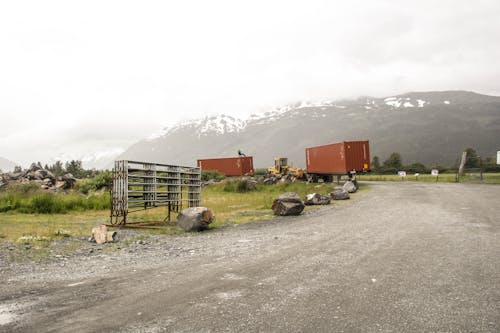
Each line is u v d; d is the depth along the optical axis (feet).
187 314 13.55
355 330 11.83
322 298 14.97
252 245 28.27
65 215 59.57
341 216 45.93
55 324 12.90
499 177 129.70
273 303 14.49
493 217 40.06
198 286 17.17
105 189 94.02
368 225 36.68
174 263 22.82
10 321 13.29
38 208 63.46
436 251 23.48
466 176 140.87
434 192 81.87
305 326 12.20
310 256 23.11
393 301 14.48
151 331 12.08
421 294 15.28
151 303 14.90
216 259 23.43
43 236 35.65
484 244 25.58
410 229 32.94
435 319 12.67
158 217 53.98
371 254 23.11
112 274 20.40
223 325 12.42
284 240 29.96
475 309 13.55
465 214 42.98
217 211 60.29
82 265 23.21
